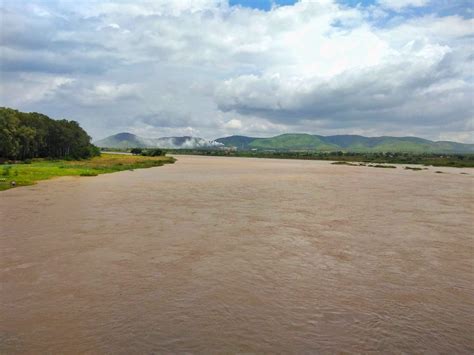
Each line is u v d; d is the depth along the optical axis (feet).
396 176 231.91
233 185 163.53
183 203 108.68
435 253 61.16
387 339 34.53
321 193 136.87
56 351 31.89
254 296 43.42
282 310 39.96
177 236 69.92
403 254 60.44
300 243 66.39
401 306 41.39
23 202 106.32
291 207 103.76
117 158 400.26
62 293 43.60
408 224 83.05
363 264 55.26
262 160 563.48
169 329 35.68
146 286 45.91
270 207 103.35
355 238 70.28
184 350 32.24
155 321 37.19
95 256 57.36
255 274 50.52
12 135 274.57
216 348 32.60
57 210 94.48
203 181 180.55
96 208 98.02
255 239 68.64
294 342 33.76
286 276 50.01
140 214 90.68
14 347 32.45
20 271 50.65
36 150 325.42
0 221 81.10
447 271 52.65
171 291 44.52
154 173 230.27
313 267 53.72
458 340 34.55
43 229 74.13
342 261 56.65
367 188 156.35
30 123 327.67
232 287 45.93
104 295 43.16
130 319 37.52
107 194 125.49
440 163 425.28
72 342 33.27
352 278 49.57
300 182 182.19
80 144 379.35
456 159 514.68
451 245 66.03
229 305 40.96
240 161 492.54
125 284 46.47
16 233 70.85
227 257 57.77
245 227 78.13
